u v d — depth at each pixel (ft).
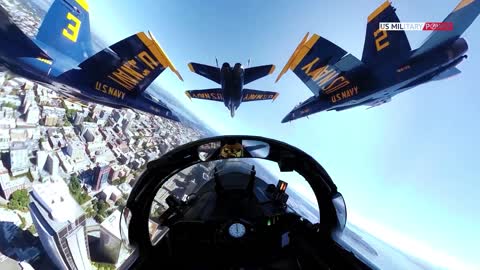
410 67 94.68
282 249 7.08
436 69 93.97
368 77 106.01
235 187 9.48
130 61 113.70
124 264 6.98
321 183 8.67
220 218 7.95
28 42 93.30
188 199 8.80
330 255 7.18
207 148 8.23
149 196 7.98
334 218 8.41
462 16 80.02
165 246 7.38
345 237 8.20
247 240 7.09
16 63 91.76
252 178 9.36
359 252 7.52
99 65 110.22
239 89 129.90
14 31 90.63
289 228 7.59
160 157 8.07
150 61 115.55
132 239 7.45
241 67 121.70
